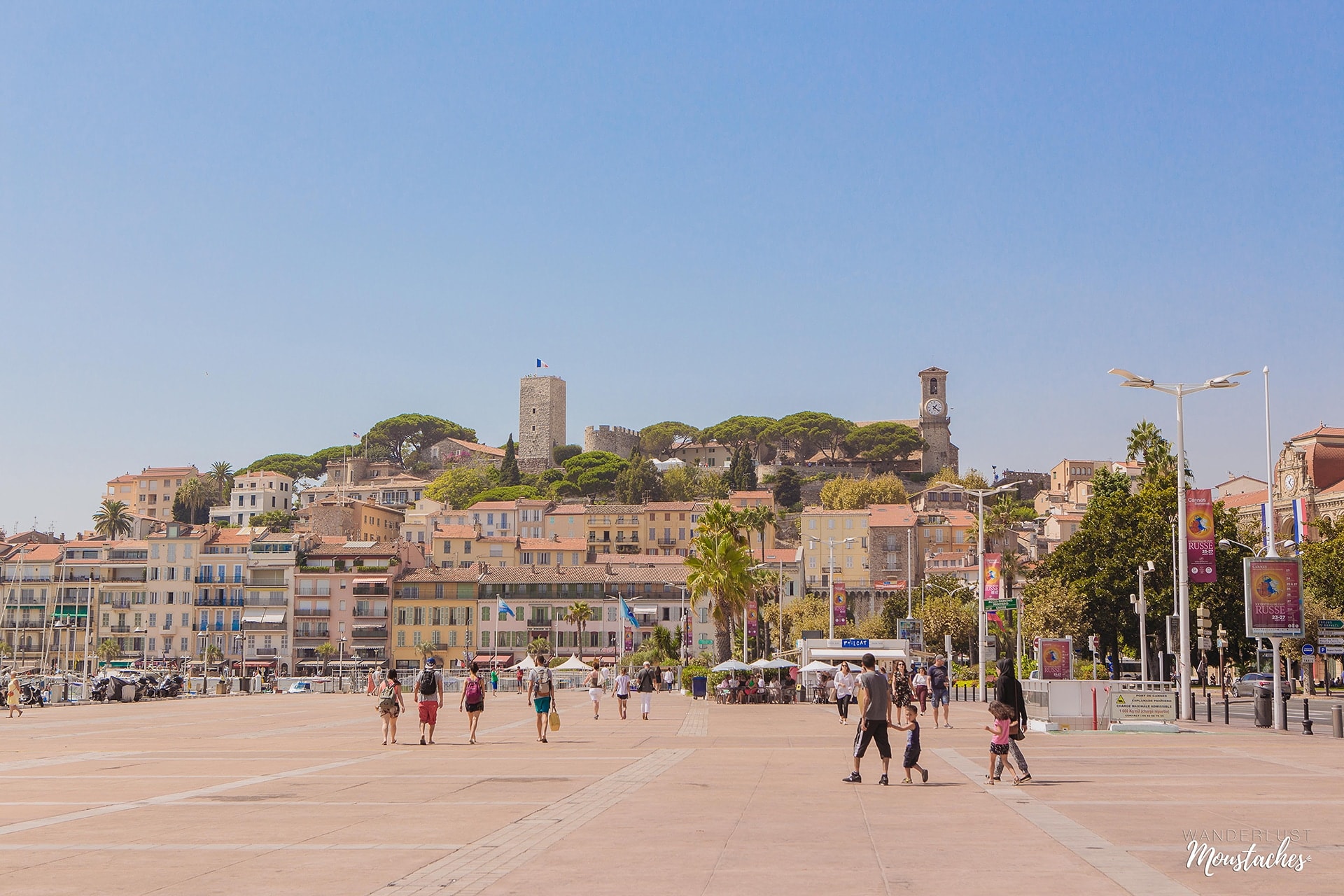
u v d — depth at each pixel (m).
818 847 14.22
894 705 46.03
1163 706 36.38
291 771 24.31
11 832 15.88
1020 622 87.88
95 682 70.38
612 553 198.00
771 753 28.70
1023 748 30.20
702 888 11.78
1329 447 129.38
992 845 14.31
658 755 28.06
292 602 145.12
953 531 187.25
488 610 144.50
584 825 16.09
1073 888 11.70
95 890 11.99
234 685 97.19
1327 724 41.41
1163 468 100.44
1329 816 16.75
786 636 140.50
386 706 32.19
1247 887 11.77
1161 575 83.31
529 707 59.78
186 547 148.75
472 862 13.38
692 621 135.12
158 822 16.73
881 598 175.25
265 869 13.06
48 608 148.25
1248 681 70.25
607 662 126.88
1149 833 15.20
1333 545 85.12
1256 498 147.38
